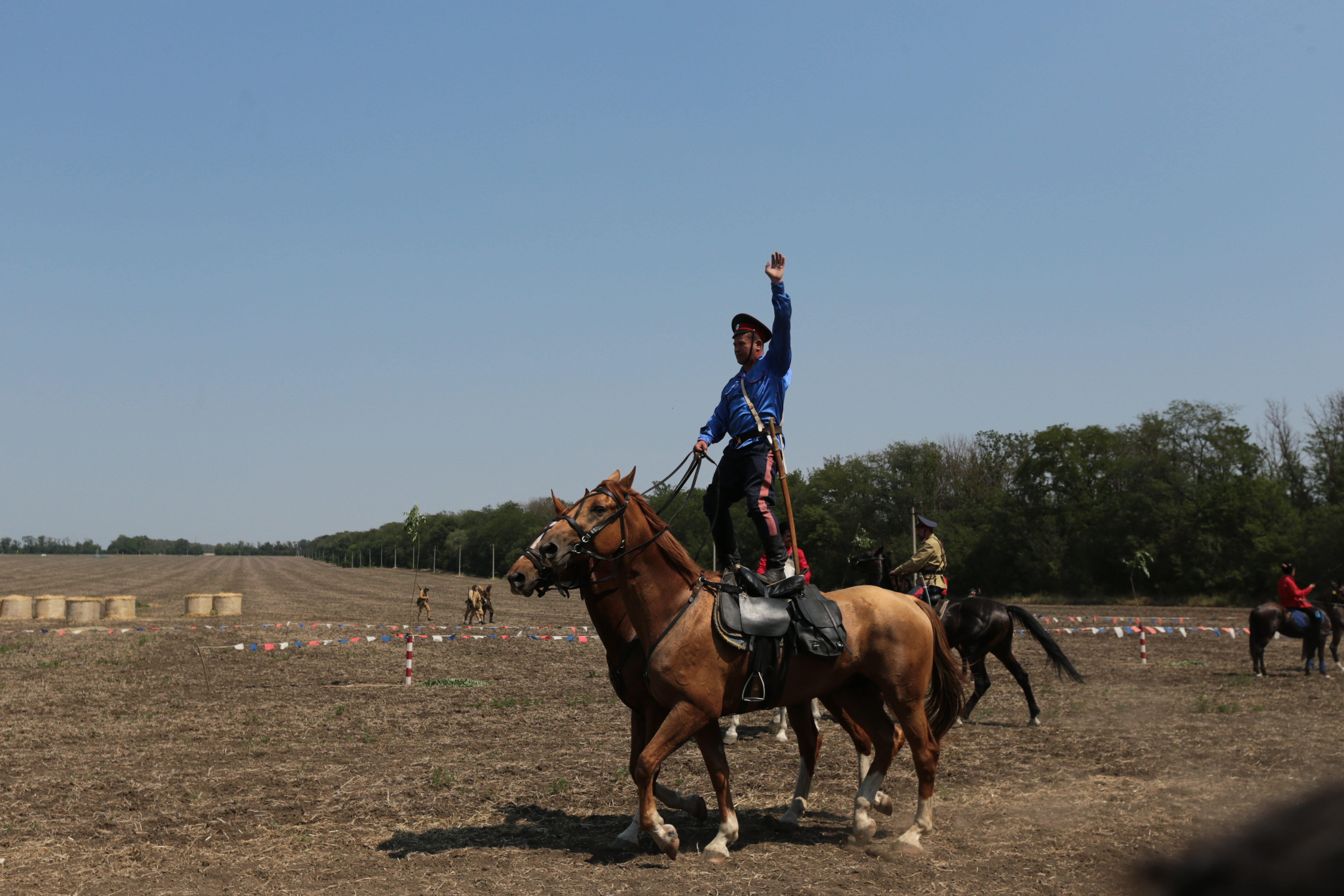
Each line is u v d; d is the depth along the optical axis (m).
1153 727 12.27
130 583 82.31
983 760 10.15
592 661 22.69
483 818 7.89
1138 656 23.05
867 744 7.74
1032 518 64.31
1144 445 61.16
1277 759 9.91
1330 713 13.44
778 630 6.57
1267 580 50.97
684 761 10.39
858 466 72.50
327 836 7.30
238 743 11.62
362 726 13.02
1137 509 57.06
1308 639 18.69
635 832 6.95
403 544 155.75
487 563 115.00
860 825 6.92
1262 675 18.58
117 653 23.53
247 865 6.52
